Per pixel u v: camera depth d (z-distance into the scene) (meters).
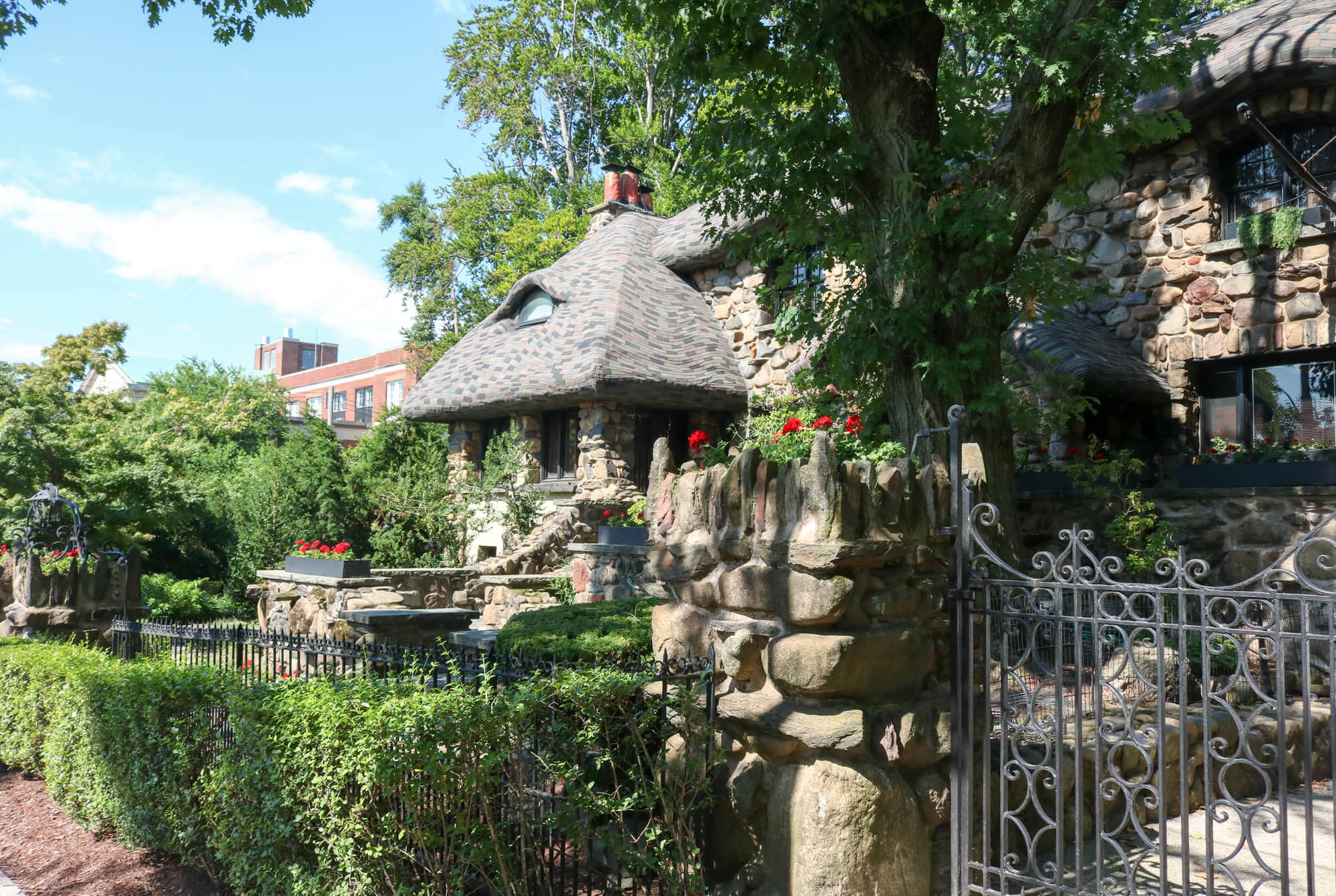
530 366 14.45
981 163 7.27
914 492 4.43
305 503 17.75
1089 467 9.02
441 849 4.08
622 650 5.59
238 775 4.61
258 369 69.44
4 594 9.93
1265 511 8.27
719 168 7.49
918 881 4.18
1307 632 3.29
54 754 6.53
